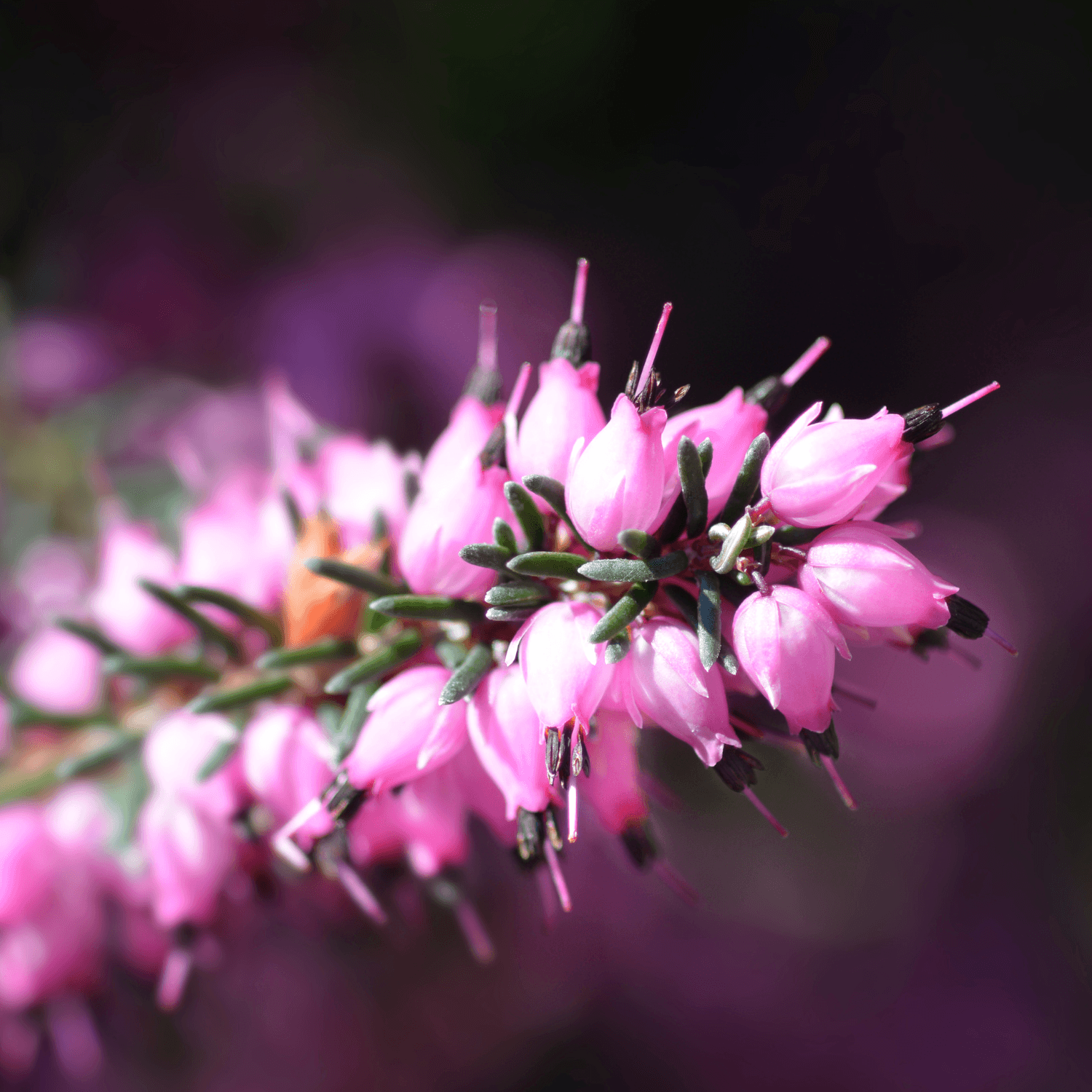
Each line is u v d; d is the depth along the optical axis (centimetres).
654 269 41
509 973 33
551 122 42
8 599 29
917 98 43
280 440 22
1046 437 41
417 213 41
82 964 22
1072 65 43
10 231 37
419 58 42
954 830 38
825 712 19
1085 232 42
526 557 19
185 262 38
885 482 20
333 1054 31
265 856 21
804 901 36
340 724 20
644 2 42
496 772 20
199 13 40
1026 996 36
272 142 40
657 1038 35
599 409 20
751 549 19
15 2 39
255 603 21
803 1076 35
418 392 39
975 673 38
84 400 34
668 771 33
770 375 41
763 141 43
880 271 42
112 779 22
